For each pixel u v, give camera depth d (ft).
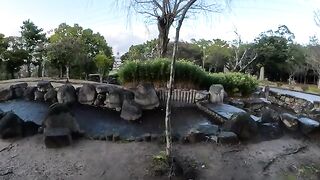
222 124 22.54
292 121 22.49
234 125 20.36
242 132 20.22
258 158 18.07
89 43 68.69
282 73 112.06
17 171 15.43
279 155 18.71
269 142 20.49
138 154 17.60
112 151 17.93
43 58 61.72
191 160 17.19
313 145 20.83
